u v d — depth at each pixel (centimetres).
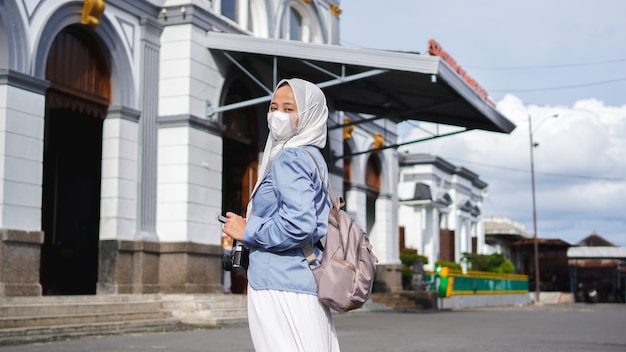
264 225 283
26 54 1223
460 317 1967
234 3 1802
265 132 1859
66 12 1324
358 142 2573
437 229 4041
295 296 283
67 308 1163
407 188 3959
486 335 1288
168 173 1540
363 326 1470
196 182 1552
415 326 1505
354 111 2198
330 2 2289
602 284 5459
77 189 1702
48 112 1716
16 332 1012
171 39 1573
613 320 1950
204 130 1586
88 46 1416
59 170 1719
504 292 3666
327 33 2273
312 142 299
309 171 284
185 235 1516
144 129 1511
